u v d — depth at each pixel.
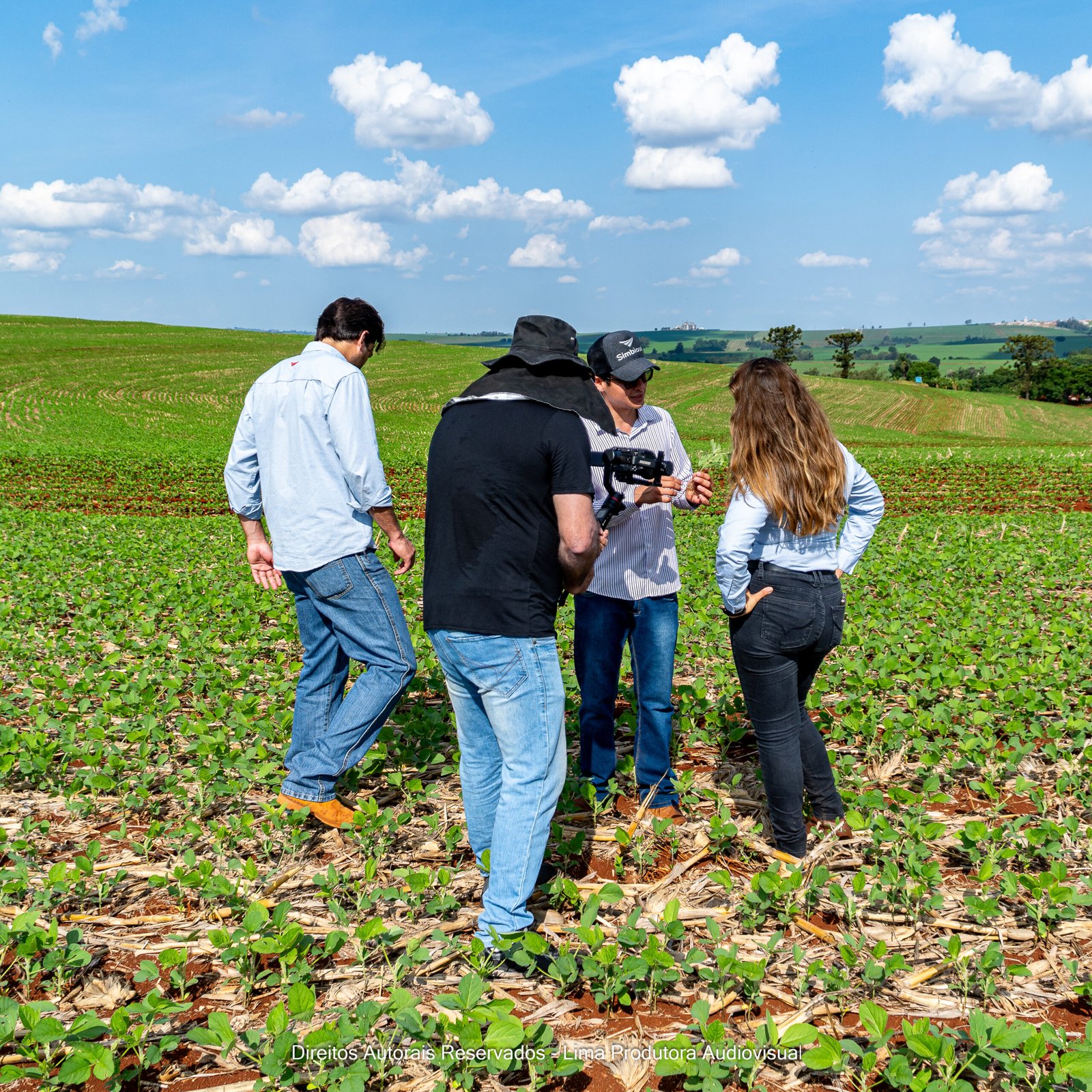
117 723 4.62
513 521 2.55
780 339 143.88
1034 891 2.74
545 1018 2.42
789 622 3.03
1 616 6.88
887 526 13.28
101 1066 2.07
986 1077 2.08
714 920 2.72
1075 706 4.52
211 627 6.59
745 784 3.98
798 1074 2.23
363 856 3.29
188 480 23.88
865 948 2.68
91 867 2.98
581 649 3.59
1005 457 30.47
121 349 77.12
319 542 3.42
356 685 3.53
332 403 3.37
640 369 3.41
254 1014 2.46
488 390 2.61
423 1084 2.18
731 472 3.05
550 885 2.97
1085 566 8.70
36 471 25.09
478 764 2.96
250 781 3.75
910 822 3.18
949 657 5.36
